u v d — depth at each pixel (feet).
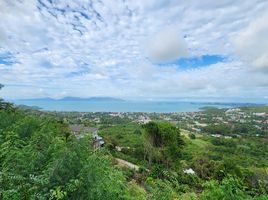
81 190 9.39
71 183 9.43
